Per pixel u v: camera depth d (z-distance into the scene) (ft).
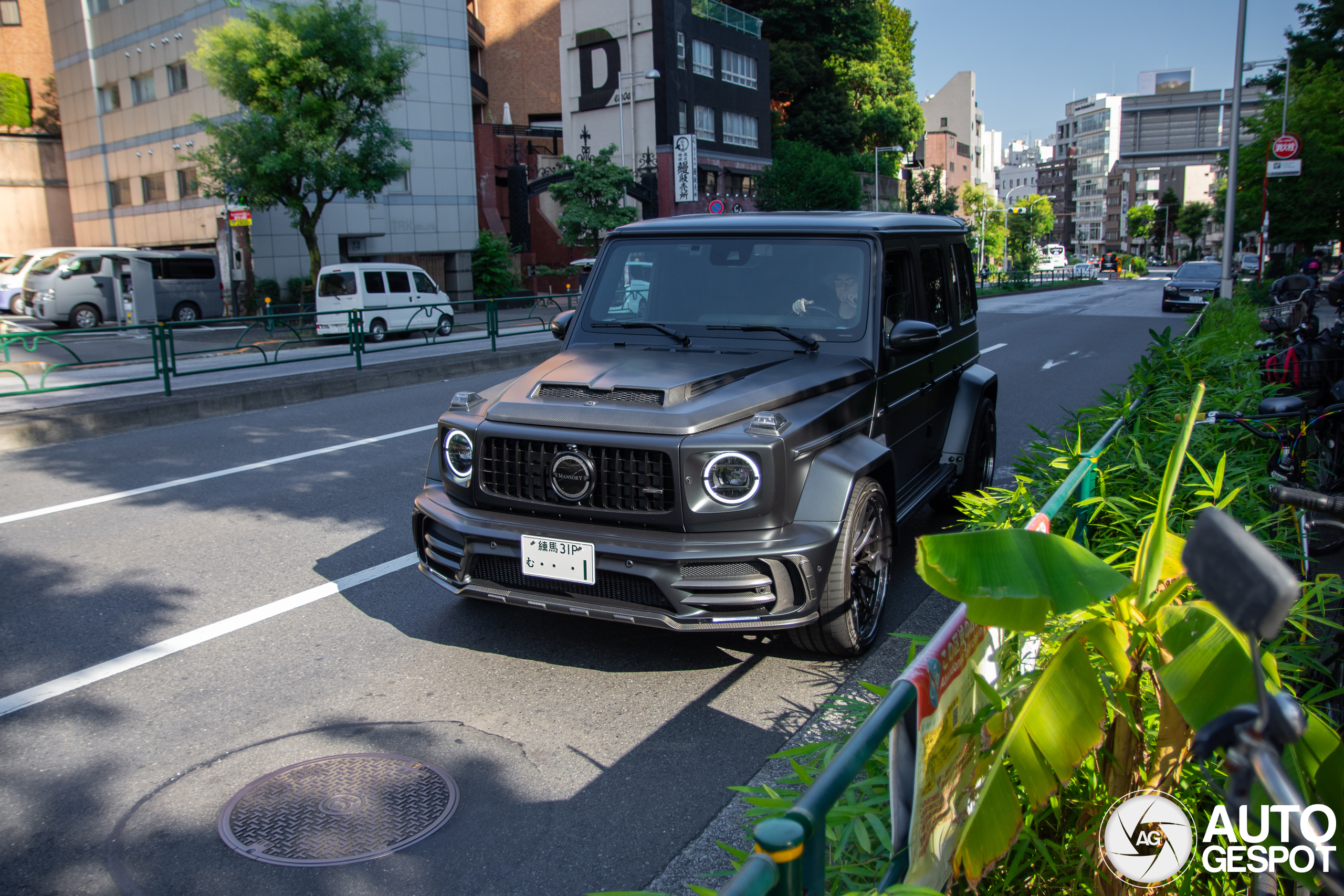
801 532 11.95
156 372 39.50
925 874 5.89
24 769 10.96
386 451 29.37
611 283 16.58
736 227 16.30
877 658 13.71
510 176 139.85
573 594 12.32
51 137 141.69
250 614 15.81
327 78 85.15
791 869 4.17
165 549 19.60
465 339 60.59
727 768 10.85
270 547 19.52
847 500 12.26
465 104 123.54
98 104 126.72
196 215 113.39
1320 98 97.19
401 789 10.45
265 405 39.73
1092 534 14.32
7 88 144.97
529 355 57.72
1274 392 22.22
